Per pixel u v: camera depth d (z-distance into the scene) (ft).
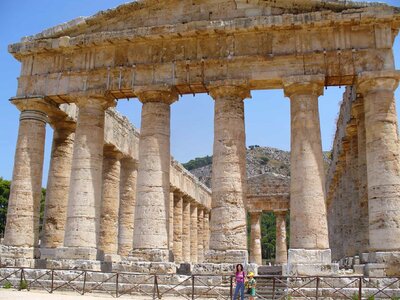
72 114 103.91
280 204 185.47
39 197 92.07
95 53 92.12
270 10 85.40
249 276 63.21
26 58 95.91
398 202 73.72
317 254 73.56
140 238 81.15
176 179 159.22
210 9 88.07
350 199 105.19
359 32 81.92
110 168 118.11
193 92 89.61
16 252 85.87
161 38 88.38
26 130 92.43
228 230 77.51
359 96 88.58
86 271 73.36
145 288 73.36
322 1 82.07
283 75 82.38
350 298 65.05
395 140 76.54
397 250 71.77
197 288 71.36
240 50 85.10
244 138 83.41
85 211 85.15
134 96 92.84
